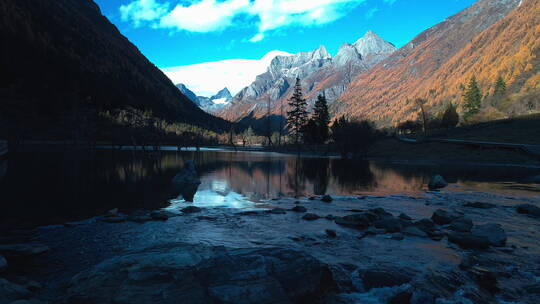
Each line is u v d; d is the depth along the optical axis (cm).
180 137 14188
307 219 1210
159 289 492
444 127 10900
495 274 687
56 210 1234
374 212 1312
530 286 642
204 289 499
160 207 1365
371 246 887
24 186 1778
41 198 1462
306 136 8612
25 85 10838
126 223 1083
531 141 6219
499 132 7475
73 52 18400
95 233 951
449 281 657
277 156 6538
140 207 1346
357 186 2214
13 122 7319
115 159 4300
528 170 3753
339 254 812
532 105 11288
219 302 474
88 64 18625
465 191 2023
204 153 7638
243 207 1429
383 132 8988
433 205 1552
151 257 582
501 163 4838
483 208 1487
